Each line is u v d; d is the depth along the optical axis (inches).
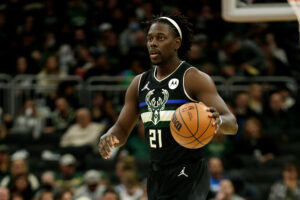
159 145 284.4
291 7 360.5
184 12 1020.5
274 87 830.5
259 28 959.0
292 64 958.4
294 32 983.6
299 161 685.3
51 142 785.6
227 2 380.5
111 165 717.9
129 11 1005.8
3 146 744.3
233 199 590.6
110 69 859.4
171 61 287.6
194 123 255.4
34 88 831.1
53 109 815.1
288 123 796.0
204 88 278.8
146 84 293.7
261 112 797.2
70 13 998.4
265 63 855.1
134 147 724.0
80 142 743.1
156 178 287.4
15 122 810.8
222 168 655.8
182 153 281.1
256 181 697.0
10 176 647.1
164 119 281.7
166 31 284.2
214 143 720.3
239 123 749.9
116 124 302.2
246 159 719.1
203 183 284.5
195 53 807.7
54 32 971.9
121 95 818.8
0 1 1043.9
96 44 953.5
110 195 553.0
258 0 376.8
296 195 618.2
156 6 1029.8
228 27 986.1
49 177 621.3
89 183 606.2
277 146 761.6
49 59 854.5
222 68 837.2
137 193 611.5
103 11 1005.2
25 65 867.4
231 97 814.5
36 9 1007.0
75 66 874.8
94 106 797.9
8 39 977.5
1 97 826.2
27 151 765.3
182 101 281.1
